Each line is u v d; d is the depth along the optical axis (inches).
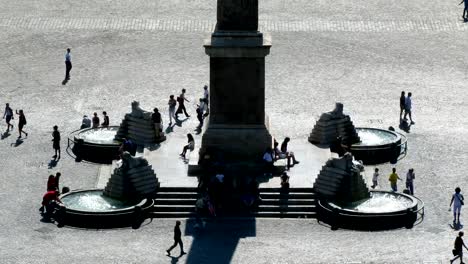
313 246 3307.1
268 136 3848.4
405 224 3476.9
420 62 5022.1
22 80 4808.1
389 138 4183.1
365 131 4276.6
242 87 3831.2
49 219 3513.8
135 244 3329.2
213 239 3368.6
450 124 4387.3
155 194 3634.4
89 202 3604.8
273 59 5022.1
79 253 3248.0
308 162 3897.6
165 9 5502.0
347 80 4835.1
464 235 3388.3
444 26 5364.2
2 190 3727.9
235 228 3467.0
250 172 3794.3
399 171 3924.7
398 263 3171.8
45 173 3887.8
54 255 3228.3
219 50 3791.8
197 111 4365.2
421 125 4377.5
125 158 3651.6
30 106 4544.8
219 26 3804.1
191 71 4904.0
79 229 3452.3
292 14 5452.8
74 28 5315.0
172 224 3506.4
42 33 5260.8
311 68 4943.4
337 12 5482.3
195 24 5349.4
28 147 4131.4
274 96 4658.0
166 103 4594.0
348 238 3378.4
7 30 5285.4
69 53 4805.6
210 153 3799.2
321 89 4739.2
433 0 5610.2
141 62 4992.6
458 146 4143.7
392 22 5393.7
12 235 3380.9
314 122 4389.8
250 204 3585.1
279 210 3585.1
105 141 4111.7
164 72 4891.7
